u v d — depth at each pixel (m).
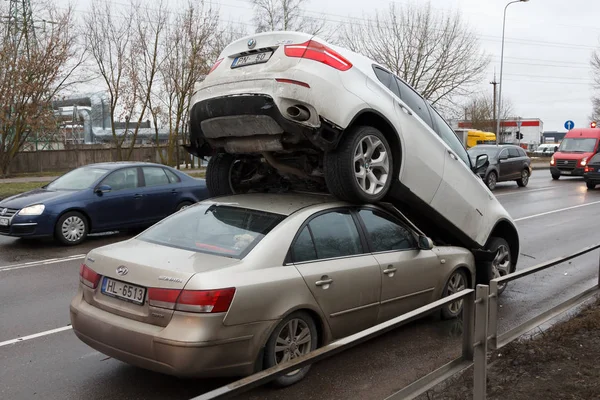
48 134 29.22
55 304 6.60
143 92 30.38
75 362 4.82
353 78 5.06
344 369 4.64
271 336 3.94
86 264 4.33
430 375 3.38
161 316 3.70
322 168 5.33
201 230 4.50
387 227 5.17
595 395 3.92
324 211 4.66
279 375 2.39
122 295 3.96
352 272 4.54
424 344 5.23
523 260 9.38
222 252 4.11
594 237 11.58
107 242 10.52
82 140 40.66
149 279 3.81
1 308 6.42
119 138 37.88
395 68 34.06
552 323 5.53
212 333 3.60
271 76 4.78
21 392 4.24
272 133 4.96
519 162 23.14
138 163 11.27
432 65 34.25
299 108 4.70
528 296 7.12
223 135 5.32
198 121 5.43
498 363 4.53
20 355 4.98
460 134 39.84
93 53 29.28
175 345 3.56
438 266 5.53
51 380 4.45
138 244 4.45
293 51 4.84
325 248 4.49
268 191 5.92
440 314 5.80
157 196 11.15
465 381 4.16
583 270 8.60
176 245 4.35
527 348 4.79
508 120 66.19
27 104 25.34
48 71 24.89
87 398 4.14
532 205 17.06
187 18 29.94
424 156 5.57
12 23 25.02
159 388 4.30
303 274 4.16
